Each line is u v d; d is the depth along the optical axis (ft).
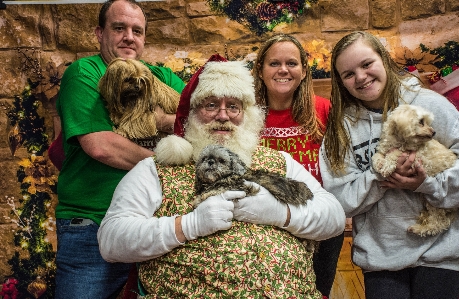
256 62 10.27
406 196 7.95
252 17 12.96
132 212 7.17
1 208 12.98
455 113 8.00
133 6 10.14
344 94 8.66
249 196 6.93
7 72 13.01
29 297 12.88
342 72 8.29
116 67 9.15
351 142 8.45
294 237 7.32
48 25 13.02
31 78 13.01
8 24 12.96
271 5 12.92
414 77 8.62
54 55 13.06
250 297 6.52
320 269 9.30
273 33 12.94
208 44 13.05
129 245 6.84
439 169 7.70
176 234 6.73
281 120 9.98
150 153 9.03
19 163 13.01
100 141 8.67
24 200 12.98
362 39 8.25
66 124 8.79
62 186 9.27
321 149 8.90
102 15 10.12
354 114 8.54
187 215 6.86
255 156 7.90
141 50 10.38
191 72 13.01
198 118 7.86
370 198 8.01
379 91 8.13
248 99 7.94
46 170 13.04
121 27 9.96
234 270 6.57
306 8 12.91
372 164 7.97
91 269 8.80
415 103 8.20
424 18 12.73
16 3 12.94
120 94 9.19
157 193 7.33
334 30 12.91
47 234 12.98
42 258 12.94
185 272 6.72
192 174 7.45
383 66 8.18
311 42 12.92
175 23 13.06
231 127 7.70
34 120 13.03
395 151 7.77
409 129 7.57
